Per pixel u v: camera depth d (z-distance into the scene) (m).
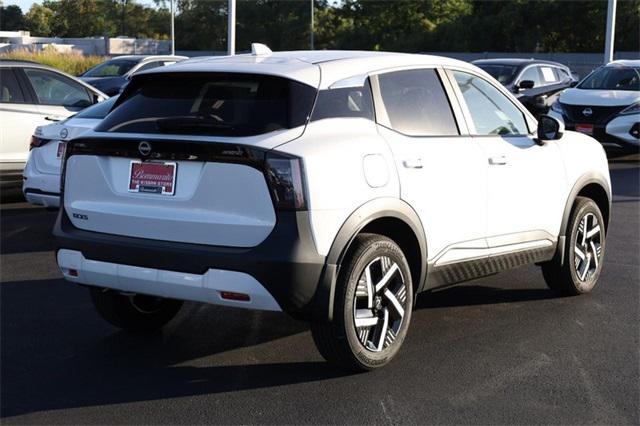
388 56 5.54
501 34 58.12
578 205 6.76
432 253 5.39
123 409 4.56
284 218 4.55
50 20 99.00
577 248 6.79
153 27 86.56
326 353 4.94
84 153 5.08
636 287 7.21
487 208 5.79
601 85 16.00
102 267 4.96
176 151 4.72
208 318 6.26
